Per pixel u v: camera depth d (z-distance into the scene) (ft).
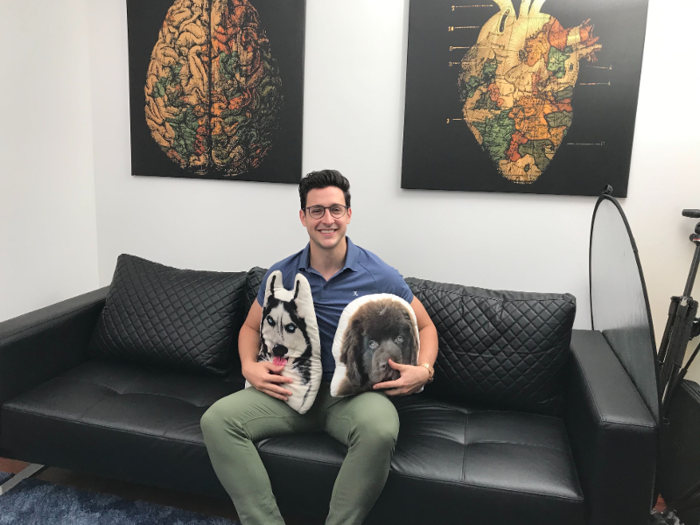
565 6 5.57
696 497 4.56
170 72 6.86
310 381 4.76
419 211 6.46
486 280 6.41
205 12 6.62
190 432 4.72
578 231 6.03
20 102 6.31
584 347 5.23
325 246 4.91
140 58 6.93
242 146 6.81
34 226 6.64
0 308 6.26
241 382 5.88
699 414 4.80
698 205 5.63
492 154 6.03
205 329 5.90
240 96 6.69
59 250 7.05
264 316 5.02
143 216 7.44
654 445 3.78
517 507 4.06
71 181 7.15
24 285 6.56
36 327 5.51
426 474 4.21
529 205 6.12
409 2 5.98
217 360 5.87
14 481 5.53
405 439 4.71
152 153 7.13
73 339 6.04
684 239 5.73
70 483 5.64
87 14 7.13
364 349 4.67
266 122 6.66
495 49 5.82
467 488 4.12
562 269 6.16
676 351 5.05
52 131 6.78
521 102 5.85
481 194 6.23
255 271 6.20
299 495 4.47
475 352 5.36
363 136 6.46
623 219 4.41
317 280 5.14
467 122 6.03
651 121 5.62
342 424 4.53
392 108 6.31
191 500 5.41
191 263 7.38
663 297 5.89
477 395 5.38
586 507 4.00
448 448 4.56
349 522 4.06
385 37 6.20
